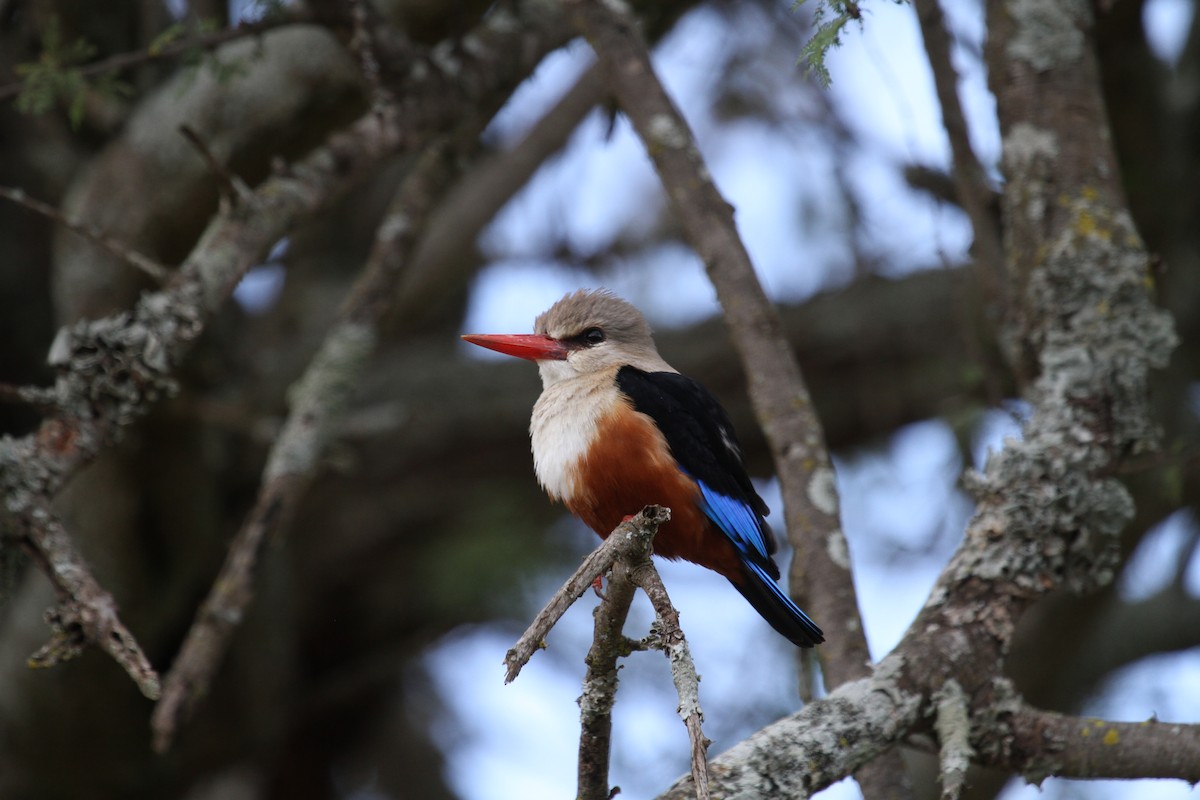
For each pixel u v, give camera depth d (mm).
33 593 10219
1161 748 5875
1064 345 7211
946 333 13094
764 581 7520
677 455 7703
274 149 10359
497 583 13109
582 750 5250
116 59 8633
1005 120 7922
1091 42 8078
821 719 5719
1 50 10953
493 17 10117
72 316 10242
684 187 8094
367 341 9656
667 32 11867
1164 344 7133
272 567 11531
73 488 10242
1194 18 12742
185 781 11953
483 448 13766
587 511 7930
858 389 13805
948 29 9148
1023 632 12055
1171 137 12078
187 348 7234
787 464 7387
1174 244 12438
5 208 11594
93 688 10398
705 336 13820
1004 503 6598
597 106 13719
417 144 9320
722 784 5426
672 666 4715
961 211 11281
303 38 10078
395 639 14234
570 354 8844
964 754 5641
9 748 10844
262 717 11875
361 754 15742
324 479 13336
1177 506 11383
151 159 10062
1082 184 7602
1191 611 13086
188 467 10477
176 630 11703
